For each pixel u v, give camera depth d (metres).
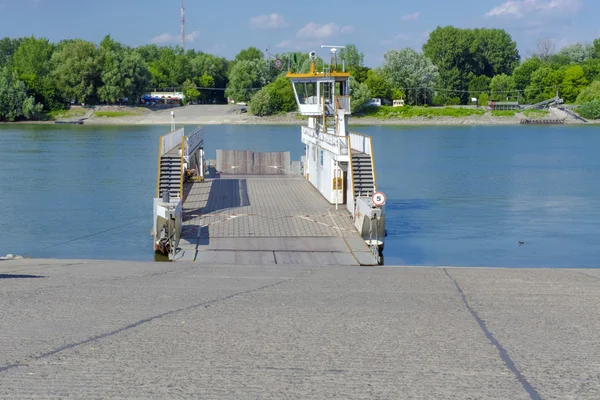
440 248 29.14
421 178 56.50
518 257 27.61
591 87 156.38
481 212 39.19
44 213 37.25
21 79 143.38
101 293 10.87
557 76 161.75
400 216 37.66
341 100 40.91
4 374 6.52
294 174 51.59
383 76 158.62
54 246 28.86
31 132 112.12
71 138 98.19
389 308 9.67
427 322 8.77
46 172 56.50
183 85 172.88
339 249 24.78
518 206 41.59
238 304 9.88
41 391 6.08
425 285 12.06
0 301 10.02
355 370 6.74
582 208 40.75
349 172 31.88
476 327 8.51
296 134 113.06
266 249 24.58
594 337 8.05
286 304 9.91
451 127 138.25
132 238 30.52
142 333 8.08
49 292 10.93
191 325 8.49
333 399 5.94
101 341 7.70
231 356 7.18
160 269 15.42
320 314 9.20
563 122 149.38
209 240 25.86
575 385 6.31
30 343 7.59
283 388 6.21
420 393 6.09
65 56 146.12
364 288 11.63
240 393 6.08
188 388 6.19
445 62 180.00
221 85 184.50
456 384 6.33
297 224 28.92
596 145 92.81
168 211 24.30
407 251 28.50
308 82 42.06
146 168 60.28
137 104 156.88
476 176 58.00
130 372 6.63
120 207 39.56
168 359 7.06
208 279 13.02
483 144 94.75
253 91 159.12
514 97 167.12
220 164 53.47
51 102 144.75
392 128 133.88
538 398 5.98
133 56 150.00
